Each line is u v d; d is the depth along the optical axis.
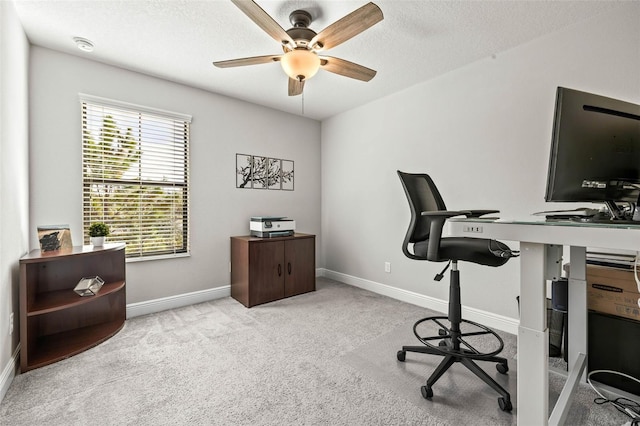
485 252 1.40
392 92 2.99
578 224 0.74
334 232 3.82
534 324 0.87
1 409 1.35
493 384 1.38
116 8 1.73
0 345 1.45
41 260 1.73
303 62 1.77
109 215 2.44
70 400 1.42
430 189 1.97
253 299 2.80
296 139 3.74
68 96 2.22
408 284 2.92
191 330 2.24
